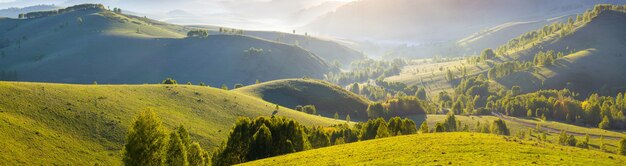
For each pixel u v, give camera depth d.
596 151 47.41
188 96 137.38
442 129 115.44
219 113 129.50
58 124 88.50
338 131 108.12
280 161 53.19
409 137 62.16
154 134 58.62
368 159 47.16
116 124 97.12
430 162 42.59
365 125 105.06
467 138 56.72
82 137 86.94
